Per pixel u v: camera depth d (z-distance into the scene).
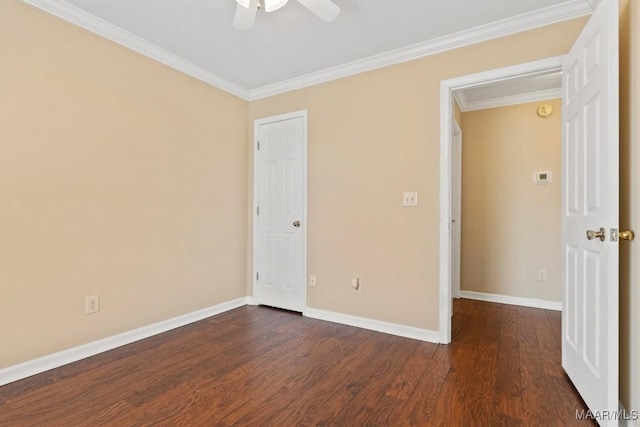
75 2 2.06
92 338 2.28
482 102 3.72
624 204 1.56
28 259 1.97
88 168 2.25
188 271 2.95
